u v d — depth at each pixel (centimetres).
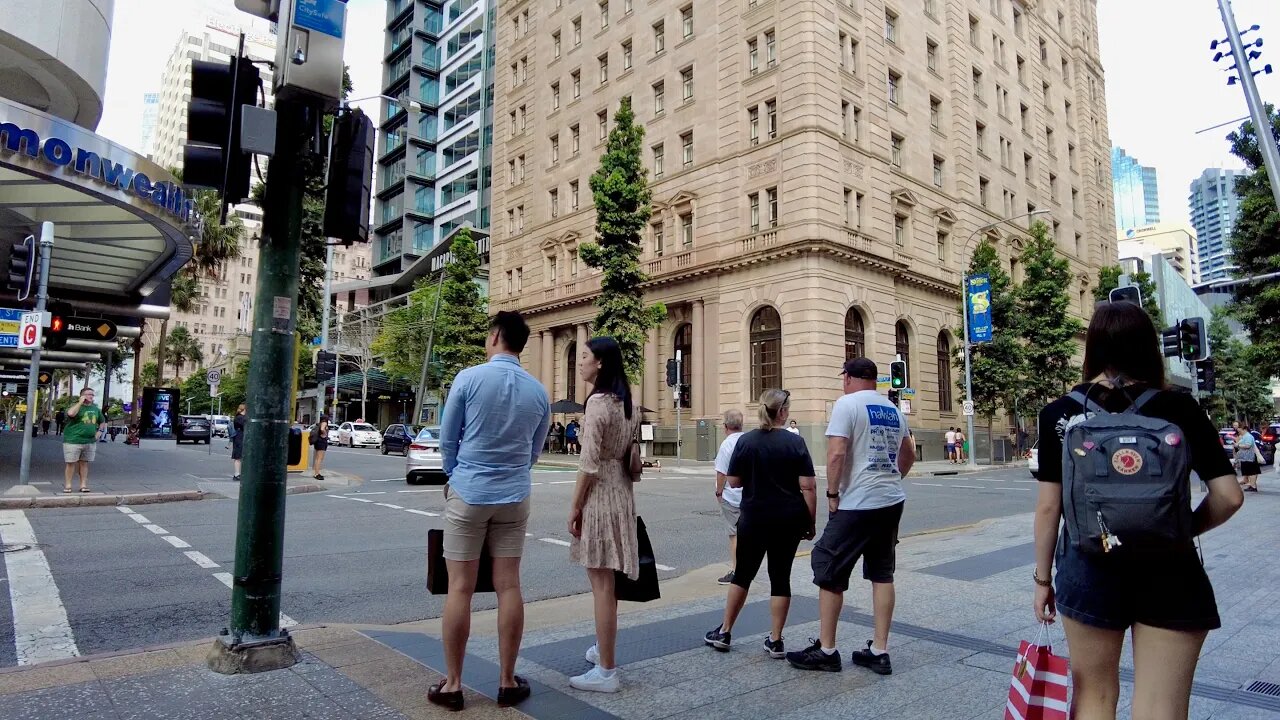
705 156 3312
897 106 3384
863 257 2969
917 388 3297
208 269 3519
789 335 2881
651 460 2688
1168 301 8250
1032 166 4303
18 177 1270
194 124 402
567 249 3984
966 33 3859
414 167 7400
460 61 6975
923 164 3481
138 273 2075
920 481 2309
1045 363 3422
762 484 464
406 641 479
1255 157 2370
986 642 498
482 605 655
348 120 437
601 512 400
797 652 443
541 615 600
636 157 2755
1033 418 3606
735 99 3203
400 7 7925
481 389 374
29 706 347
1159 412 242
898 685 412
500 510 374
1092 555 233
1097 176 5066
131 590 667
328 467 2570
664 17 3578
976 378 3372
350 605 646
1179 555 230
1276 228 2327
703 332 3238
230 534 977
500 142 4647
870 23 3247
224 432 6456
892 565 444
